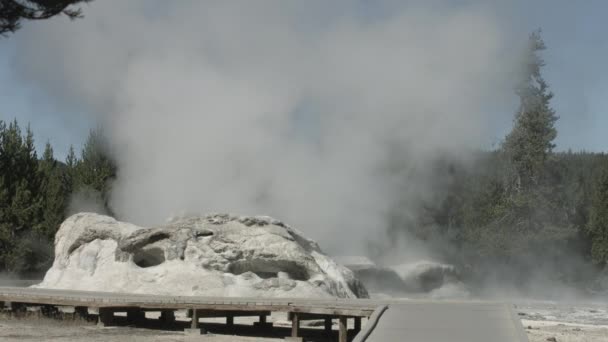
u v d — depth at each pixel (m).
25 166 53.31
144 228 28.78
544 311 34.75
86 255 29.70
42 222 51.62
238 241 27.72
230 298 20.91
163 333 19.88
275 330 22.08
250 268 27.78
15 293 23.42
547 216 59.72
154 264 28.97
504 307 16.70
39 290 25.98
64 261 30.55
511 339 12.62
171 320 22.86
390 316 15.25
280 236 28.02
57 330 19.53
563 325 25.84
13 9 17.75
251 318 25.41
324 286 26.86
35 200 52.44
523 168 61.78
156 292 26.25
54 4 18.50
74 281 28.88
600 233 59.38
